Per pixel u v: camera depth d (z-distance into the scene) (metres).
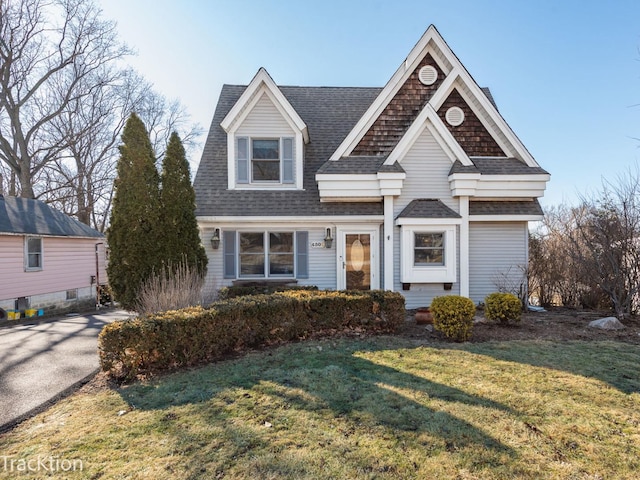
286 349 5.81
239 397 3.95
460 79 9.89
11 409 3.87
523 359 5.22
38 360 5.80
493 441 3.05
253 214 9.45
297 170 10.12
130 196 8.23
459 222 9.09
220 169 10.42
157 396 4.04
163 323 4.93
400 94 10.12
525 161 9.73
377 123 10.04
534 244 11.05
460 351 5.62
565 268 10.03
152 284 7.32
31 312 13.57
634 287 8.30
